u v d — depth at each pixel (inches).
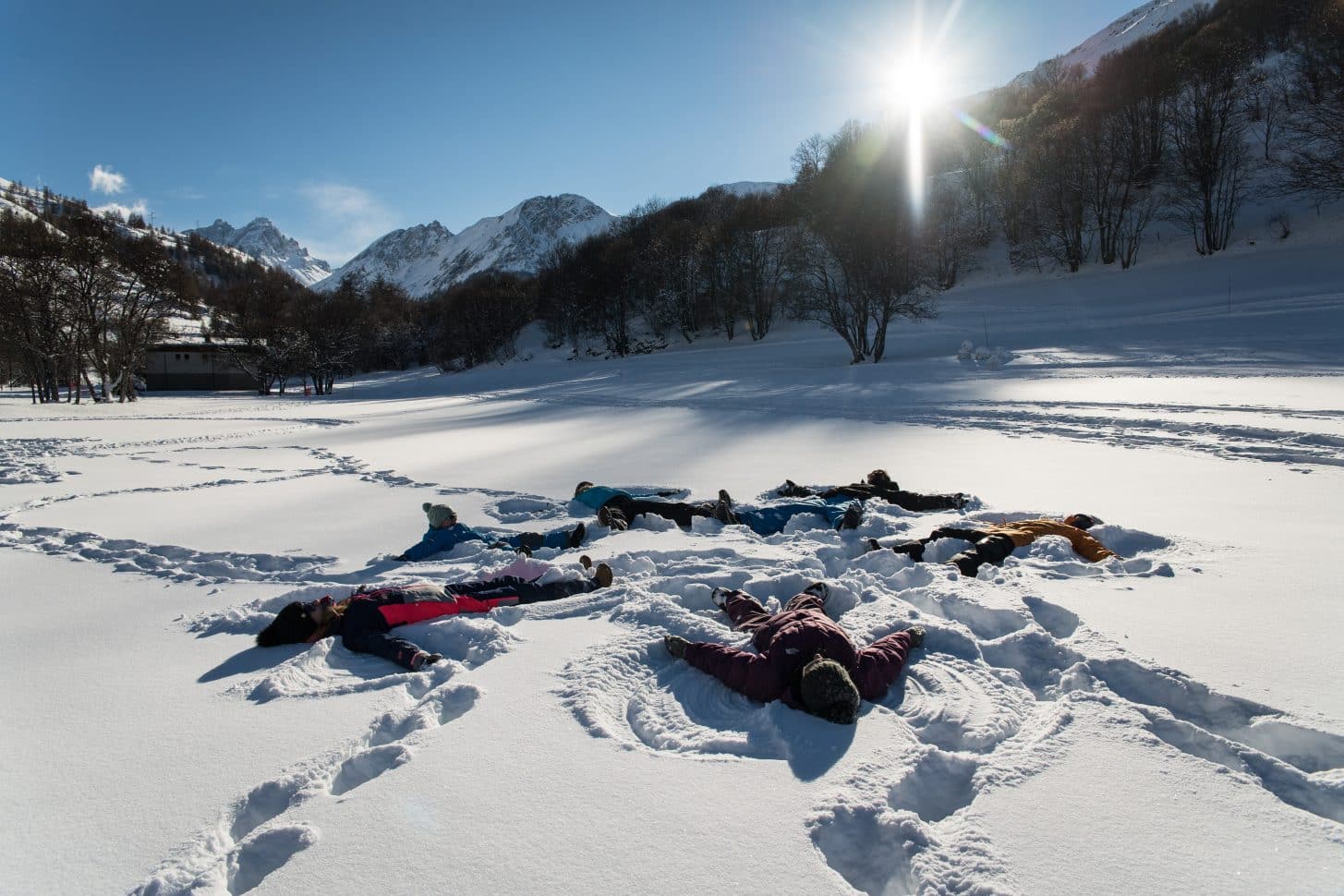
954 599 172.7
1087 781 102.2
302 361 2401.6
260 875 92.7
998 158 2699.3
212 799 108.1
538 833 94.7
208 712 136.3
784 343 1964.8
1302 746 112.1
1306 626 150.9
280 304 3747.5
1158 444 401.7
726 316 2418.8
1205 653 139.6
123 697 143.7
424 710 130.8
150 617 191.9
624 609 179.5
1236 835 90.6
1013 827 93.4
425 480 409.7
